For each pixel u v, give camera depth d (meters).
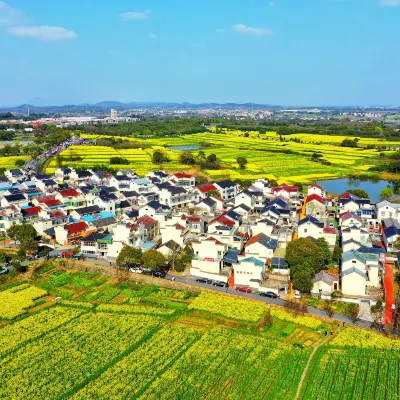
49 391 68.50
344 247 121.50
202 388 69.50
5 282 110.62
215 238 123.31
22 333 85.62
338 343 82.00
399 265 113.50
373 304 96.75
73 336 84.56
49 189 192.50
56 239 137.12
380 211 152.50
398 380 71.62
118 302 100.06
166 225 129.75
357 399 67.19
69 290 106.69
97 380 71.31
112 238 127.38
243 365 75.44
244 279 106.38
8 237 141.62
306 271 101.12
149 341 83.00
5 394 67.88
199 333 85.94
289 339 84.19
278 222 148.88
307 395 68.31
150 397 67.06
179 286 107.06
